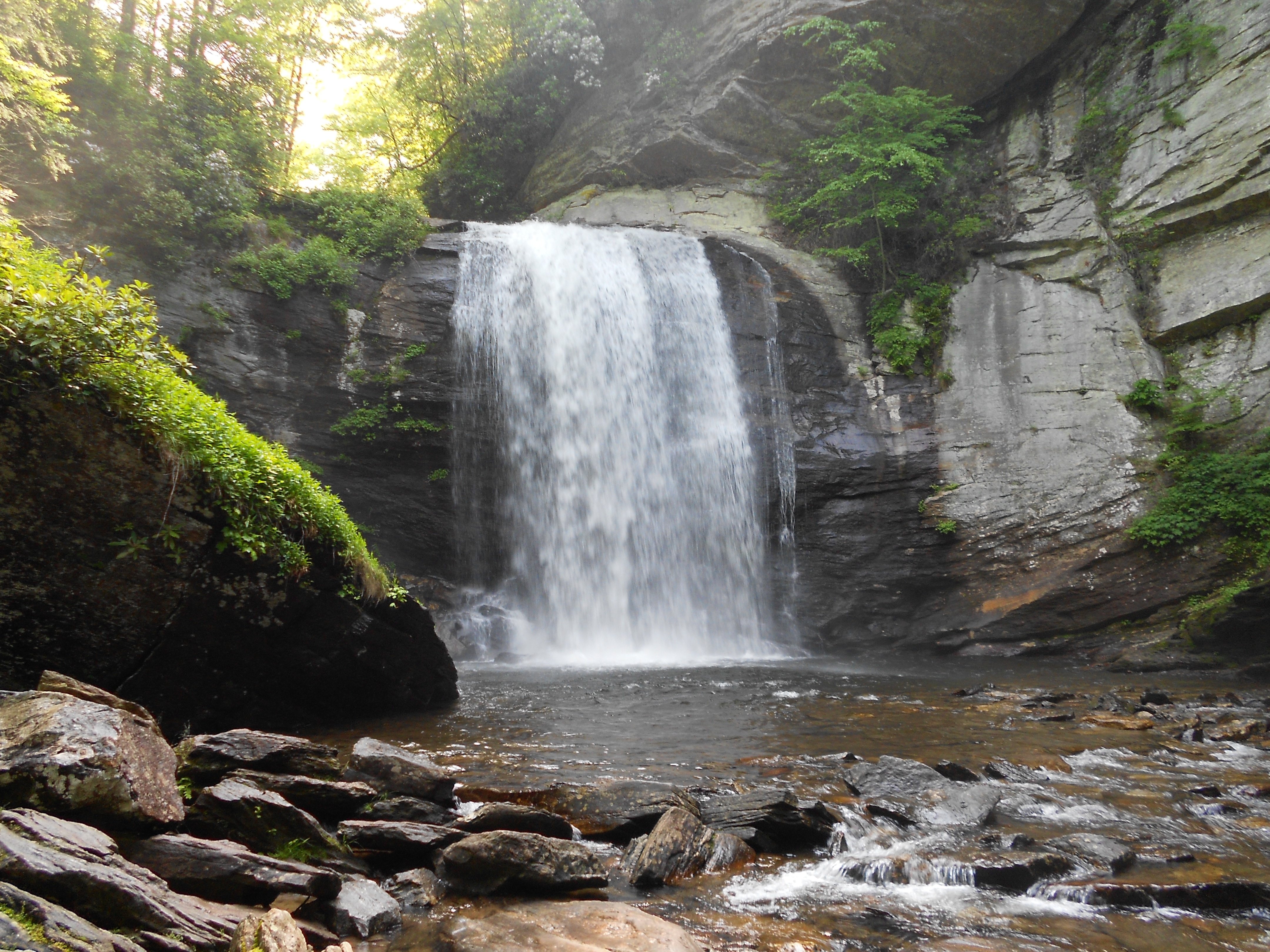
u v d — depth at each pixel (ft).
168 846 12.48
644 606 58.65
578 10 83.25
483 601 55.01
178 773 15.71
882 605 57.62
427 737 25.84
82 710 13.32
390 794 17.15
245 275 53.36
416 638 30.76
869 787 19.90
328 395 54.34
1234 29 58.18
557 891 14.01
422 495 55.26
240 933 10.47
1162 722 29.55
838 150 68.23
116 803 12.50
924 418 60.64
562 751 23.81
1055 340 58.54
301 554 25.71
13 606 21.61
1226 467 49.34
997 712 31.60
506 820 15.67
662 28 83.15
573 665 49.16
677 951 11.32
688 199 77.20
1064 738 26.78
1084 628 51.60
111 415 22.18
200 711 24.97
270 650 26.16
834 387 62.80
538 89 89.35
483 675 42.96
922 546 57.72
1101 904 13.71
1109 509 52.42
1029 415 57.41
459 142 94.79
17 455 21.17
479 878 13.79
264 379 52.60
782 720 29.50
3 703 13.38
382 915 12.36
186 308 50.80
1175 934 12.55
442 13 87.86
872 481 59.00
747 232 73.15
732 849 15.87
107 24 63.05
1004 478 56.65
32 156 48.03
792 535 59.31
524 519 56.65
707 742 25.46
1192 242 57.98
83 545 22.21
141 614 23.31
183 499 23.50
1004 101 74.02
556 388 59.06
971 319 62.49
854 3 69.10
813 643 57.36
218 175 55.11
